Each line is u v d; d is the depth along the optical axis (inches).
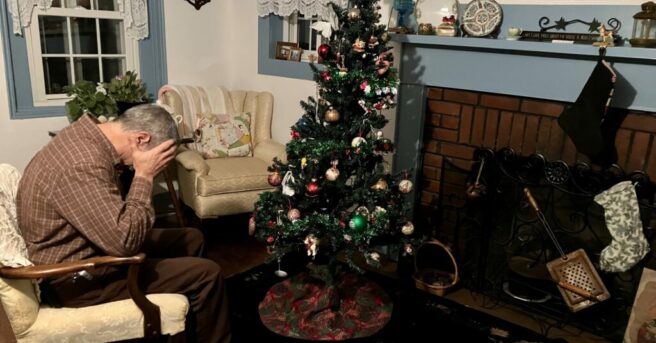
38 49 114.3
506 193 94.8
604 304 87.4
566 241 90.4
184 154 111.6
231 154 124.6
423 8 98.3
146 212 62.9
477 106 96.0
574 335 87.8
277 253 82.0
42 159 62.4
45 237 62.0
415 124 103.6
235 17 140.7
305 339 83.6
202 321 70.9
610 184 83.1
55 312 61.3
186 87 127.8
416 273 101.8
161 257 79.2
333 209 83.7
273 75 133.2
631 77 78.9
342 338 83.9
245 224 128.6
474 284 100.9
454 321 89.1
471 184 98.0
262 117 132.0
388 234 85.3
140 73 131.3
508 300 96.5
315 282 97.7
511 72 89.6
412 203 107.3
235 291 96.0
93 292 64.4
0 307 56.1
